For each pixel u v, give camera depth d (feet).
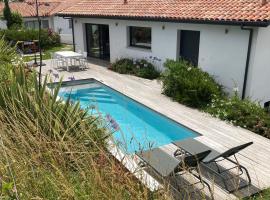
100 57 61.67
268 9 31.83
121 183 10.28
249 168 20.21
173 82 35.70
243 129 27.25
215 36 36.17
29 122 13.34
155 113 31.91
